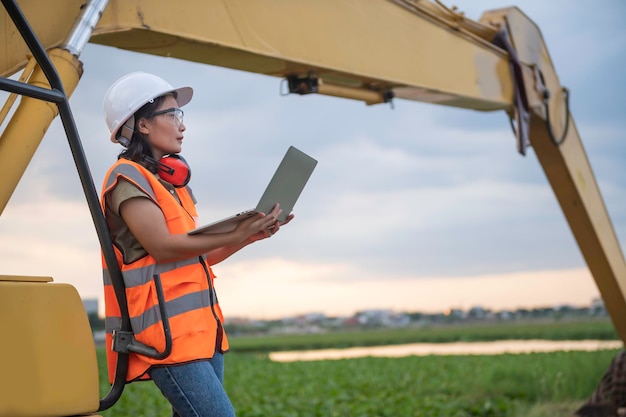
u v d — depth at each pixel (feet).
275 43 15.51
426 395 39.58
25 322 8.54
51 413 8.64
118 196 9.95
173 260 10.00
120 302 10.02
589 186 26.71
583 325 157.48
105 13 11.98
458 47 21.34
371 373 53.36
